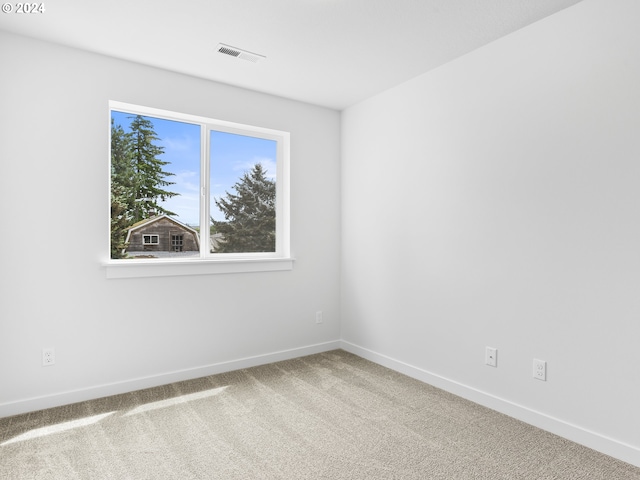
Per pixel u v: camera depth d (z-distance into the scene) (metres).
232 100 3.00
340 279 3.61
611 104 1.83
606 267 1.85
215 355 2.95
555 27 2.04
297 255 3.36
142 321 2.65
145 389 2.64
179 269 2.77
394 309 3.06
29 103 2.28
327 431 2.08
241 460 1.81
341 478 1.68
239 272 3.05
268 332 3.21
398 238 3.01
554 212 2.05
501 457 1.84
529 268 2.16
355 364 3.18
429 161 2.75
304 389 2.65
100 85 2.49
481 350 2.42
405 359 2.96
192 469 1.74
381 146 3.15
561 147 2.02
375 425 2.15
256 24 2.14
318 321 3.50
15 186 2.24
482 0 1.91
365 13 2.03
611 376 1.84
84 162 2.44
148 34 2.25
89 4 1.95
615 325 1.83
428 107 2.75
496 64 2.32
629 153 1.77
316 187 3.46
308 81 2.92
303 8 1.99
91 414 2.26
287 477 1.69
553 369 2.06
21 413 2.26
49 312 2.34
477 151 2.43
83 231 2.44
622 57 1.79
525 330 2.19
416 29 2.19
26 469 1.73
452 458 1.83
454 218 2.58
